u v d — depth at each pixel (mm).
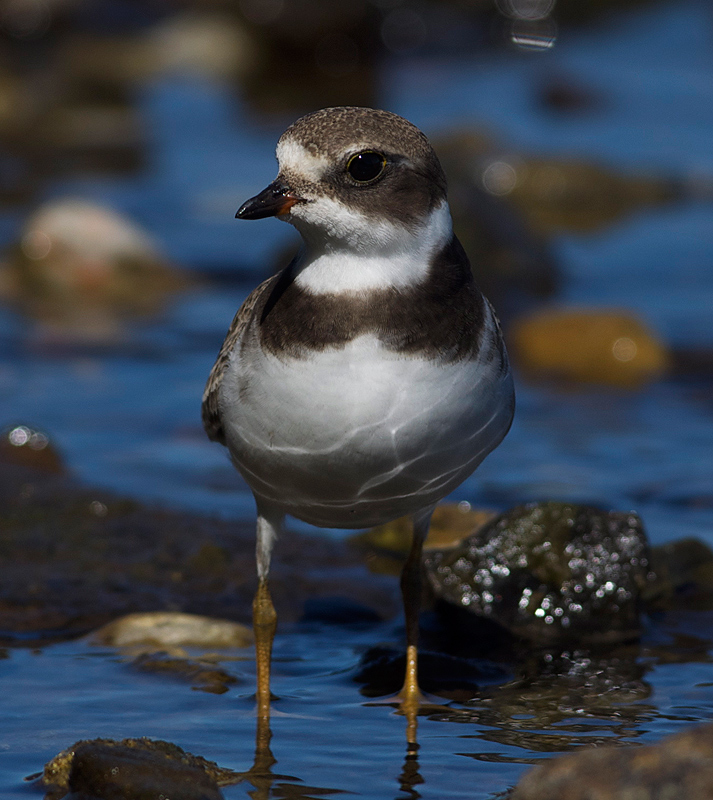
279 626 9898
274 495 8234
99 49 35469
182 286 19859
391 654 9289
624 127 29484
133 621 9492
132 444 13836
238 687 8672
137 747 7230
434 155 7645
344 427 7453
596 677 8953
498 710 8375
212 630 9516
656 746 6301
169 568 10742
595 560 9969
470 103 31922
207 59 35219
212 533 11461
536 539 10055
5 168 26000
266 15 35719
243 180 25594
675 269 20688
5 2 35531
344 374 7348
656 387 15875
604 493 12469
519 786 6457
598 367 16484
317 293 7453
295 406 7457
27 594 10125
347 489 7910
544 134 28766
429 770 7430
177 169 26391
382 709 8375
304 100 32688
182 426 14406
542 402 15328
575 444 13875
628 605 9891
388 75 35375
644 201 24688
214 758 7574
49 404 14875
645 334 16828
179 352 16969
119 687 8570
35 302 18969
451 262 7672
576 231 23188
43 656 9078
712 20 39562
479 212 19906
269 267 20438
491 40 37875
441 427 7602
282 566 10992
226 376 7926
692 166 26500
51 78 33312
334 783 7266
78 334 17625
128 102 32000
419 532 8773
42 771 7293
